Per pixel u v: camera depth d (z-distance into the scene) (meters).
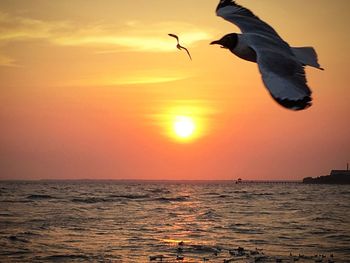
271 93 3.08
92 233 24.72
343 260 17.75
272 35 4.10
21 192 82.69
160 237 23.45
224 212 39.62
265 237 23.66
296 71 3.40
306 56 3.95
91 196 67.81
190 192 97.88
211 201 58.84
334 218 34.22
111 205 47.59
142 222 30.47
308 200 62.94
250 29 4.21
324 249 20.12
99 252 19.27
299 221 31.86
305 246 20.84
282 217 34.88
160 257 18.12
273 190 122.25
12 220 30.78
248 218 33.88
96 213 37.06
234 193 93.19
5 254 18.69
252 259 17.83
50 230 25.67
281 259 17.84
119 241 22.05
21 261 17.45
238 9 4.50
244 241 22.25
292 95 3.04
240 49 4.06
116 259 17.92
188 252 19.33
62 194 75.00
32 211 38.59
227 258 18.06
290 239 23.02
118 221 30.91
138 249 19.97
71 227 27.22
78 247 20.38
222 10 4.52
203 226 28.44
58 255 18.58
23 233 24.25
